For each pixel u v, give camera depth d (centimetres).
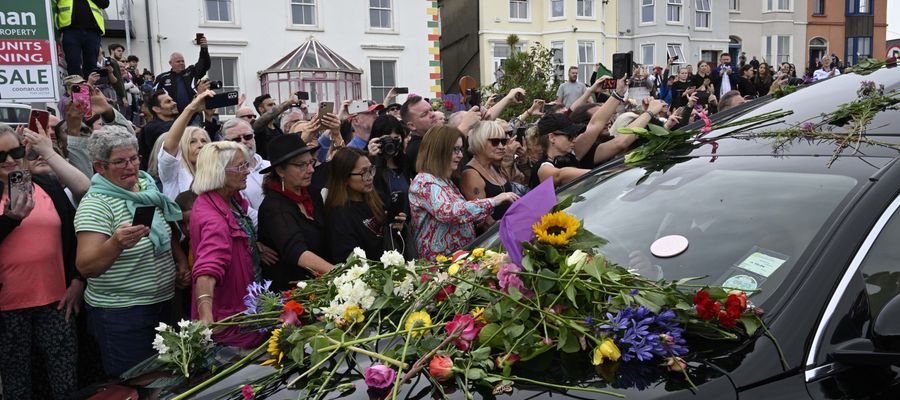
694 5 2755
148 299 360
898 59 315
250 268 361
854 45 3159
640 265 223
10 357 350
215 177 345
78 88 458
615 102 500
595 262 204
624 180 274
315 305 254
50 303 357
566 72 2522
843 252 193
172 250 386
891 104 250
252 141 495
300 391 200
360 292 233
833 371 177
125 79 1098
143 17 1602
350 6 1791
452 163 411
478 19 2477
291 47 1741
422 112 559
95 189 351
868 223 198
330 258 394
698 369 181
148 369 246
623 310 192
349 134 642
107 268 333
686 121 597
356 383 197
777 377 175
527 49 2520
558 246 210
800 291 188
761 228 214
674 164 268
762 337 183
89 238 337
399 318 231
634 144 486
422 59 1877
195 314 341
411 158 477
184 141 459
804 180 223
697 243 221
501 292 207
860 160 221
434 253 404
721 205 231
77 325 391
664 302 192
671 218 237
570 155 488
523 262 207
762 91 1425
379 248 402
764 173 236
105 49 1585
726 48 2841
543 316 198
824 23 3100
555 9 2528
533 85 1822
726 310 184
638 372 184
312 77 1684
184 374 233
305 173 378
